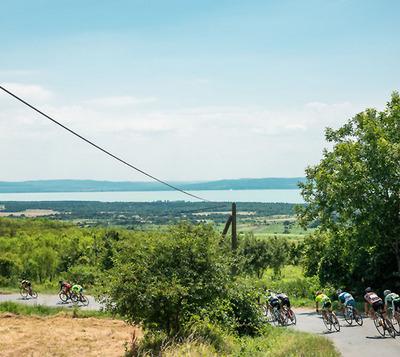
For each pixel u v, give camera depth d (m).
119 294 13.93
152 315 14.85
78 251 61.09
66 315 25.75
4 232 112.31
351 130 33.06
